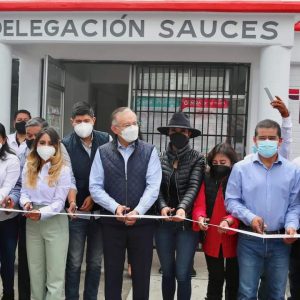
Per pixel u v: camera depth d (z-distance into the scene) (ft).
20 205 12.36
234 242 11.98
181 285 12.20
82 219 12.71
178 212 11.51
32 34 18.97
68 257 12.78
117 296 11.61
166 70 21.66
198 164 12.25
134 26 18.57
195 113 21.63
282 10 17.74
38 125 13.47
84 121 12.55
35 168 11.91
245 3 17.81
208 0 18.25
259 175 10.85
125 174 11.50
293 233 10.38
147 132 21.88
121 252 11.59
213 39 18.37
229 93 21.43
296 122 22.07
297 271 12.67
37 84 21.59
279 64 18.43
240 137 21.47
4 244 13.20
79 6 18.26
